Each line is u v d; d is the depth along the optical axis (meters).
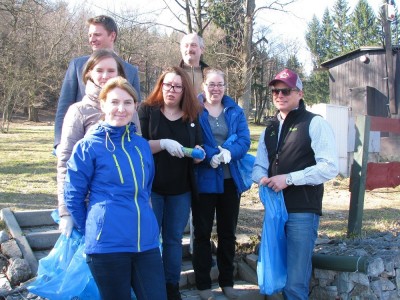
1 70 22.66
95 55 3.33
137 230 2.80
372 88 16.05
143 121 3.73
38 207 5.49
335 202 7.20
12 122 33.66
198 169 3.88
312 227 3.62
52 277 3.27
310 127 3.59
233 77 12.20
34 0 20.70
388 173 5.39
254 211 6.10
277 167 3.70
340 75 17.00
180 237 3.73
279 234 3.63
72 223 3.03
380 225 5.50
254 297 4.14
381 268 4.03
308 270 3.64
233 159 3.88
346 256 4.04
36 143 16.47
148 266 2.84
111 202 2.78
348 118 10.05
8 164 10.07
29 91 26.52
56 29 28.02
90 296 3.16
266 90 38.97
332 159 3.51
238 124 4.04
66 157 3.17
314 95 55.69
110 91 2.90
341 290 4.11
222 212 4.03
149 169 3.01
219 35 15.02
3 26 22.14
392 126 5.51
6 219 4.56
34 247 4.35
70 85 3.84
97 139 2.86
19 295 3.56
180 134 3.70
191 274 4.33
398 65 15.30
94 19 3.97
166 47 29.08
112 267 2.73
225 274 4.08
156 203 3.67
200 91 4.45
